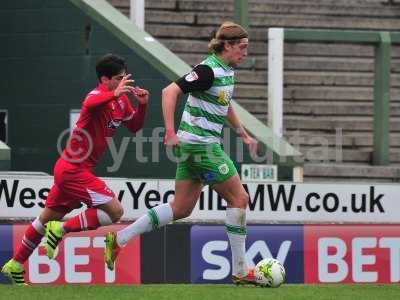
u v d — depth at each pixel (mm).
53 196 27547
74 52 42812
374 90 45781
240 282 27875
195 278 31234
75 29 42781
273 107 41656
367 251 32188
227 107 26438
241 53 26078
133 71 41500
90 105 26609
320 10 53125
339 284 31438
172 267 31156
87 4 42562
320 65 50281
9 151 36875
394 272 32281
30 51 43656
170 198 31797
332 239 31953
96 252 30578
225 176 26438
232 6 51656
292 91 48906
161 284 30516
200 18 50312
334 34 43250
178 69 40625
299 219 32500
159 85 40938
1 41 44188
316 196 32594
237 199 26766
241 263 27547
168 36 49375
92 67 42469
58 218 27844
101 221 27484
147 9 50469
